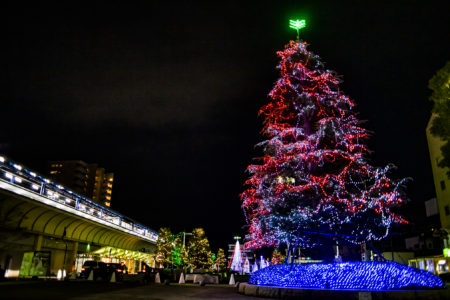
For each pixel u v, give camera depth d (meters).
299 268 14.23
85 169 147.00
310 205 15.52
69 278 30.06
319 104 16.50
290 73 17.19
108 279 28.42
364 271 12.65
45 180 31.94
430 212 46.47
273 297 13.41
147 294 14.49
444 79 14.18
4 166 25.97
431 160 38.44
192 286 23.39
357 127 16.17
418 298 11.29
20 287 16.06
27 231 31.53
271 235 17.08
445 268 37.66
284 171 15.88
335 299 11.77
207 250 67.31
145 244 75.31
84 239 44.34
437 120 14.23
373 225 15.36
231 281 27.38
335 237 16.11
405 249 46.31
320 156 15.28
